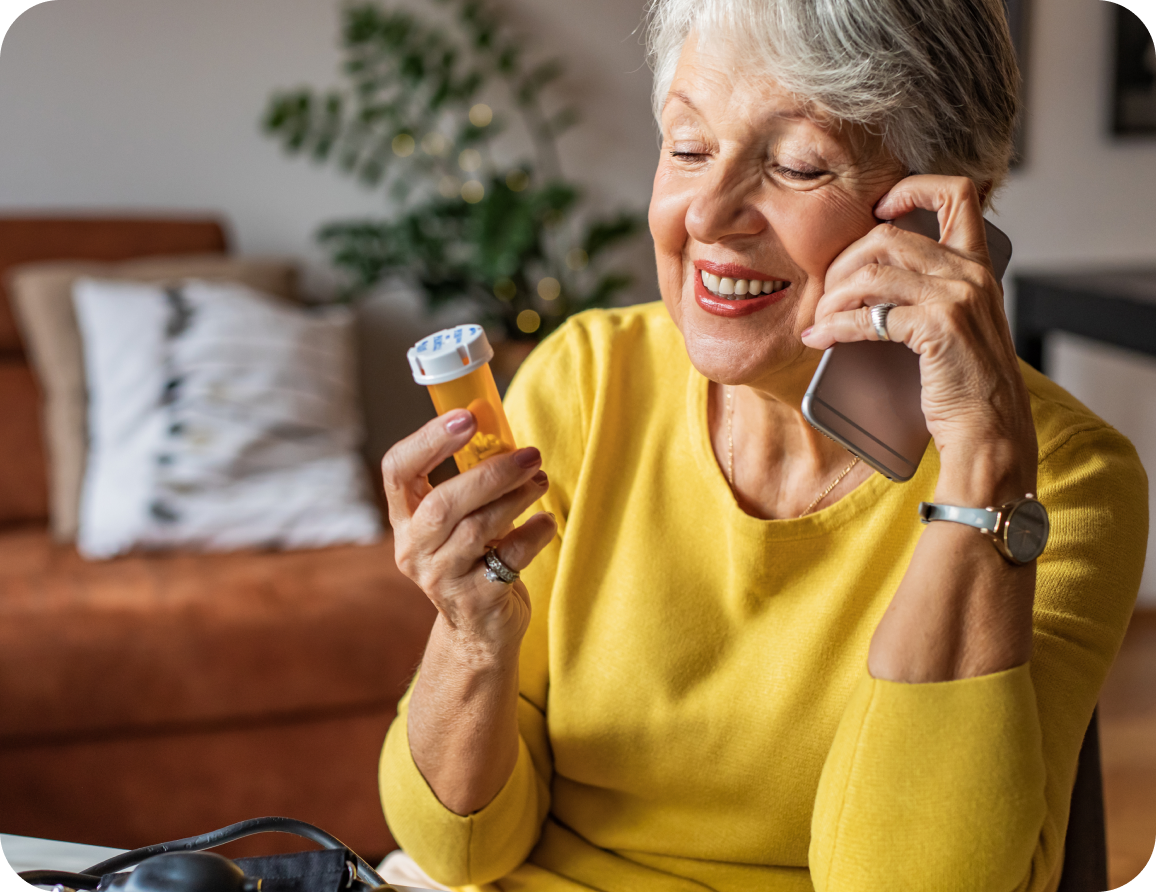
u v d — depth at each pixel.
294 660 1.77
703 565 0.89
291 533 2.15
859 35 0.70
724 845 0.86
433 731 0.81
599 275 3.18
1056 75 2.75
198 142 2.86
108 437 2.17
